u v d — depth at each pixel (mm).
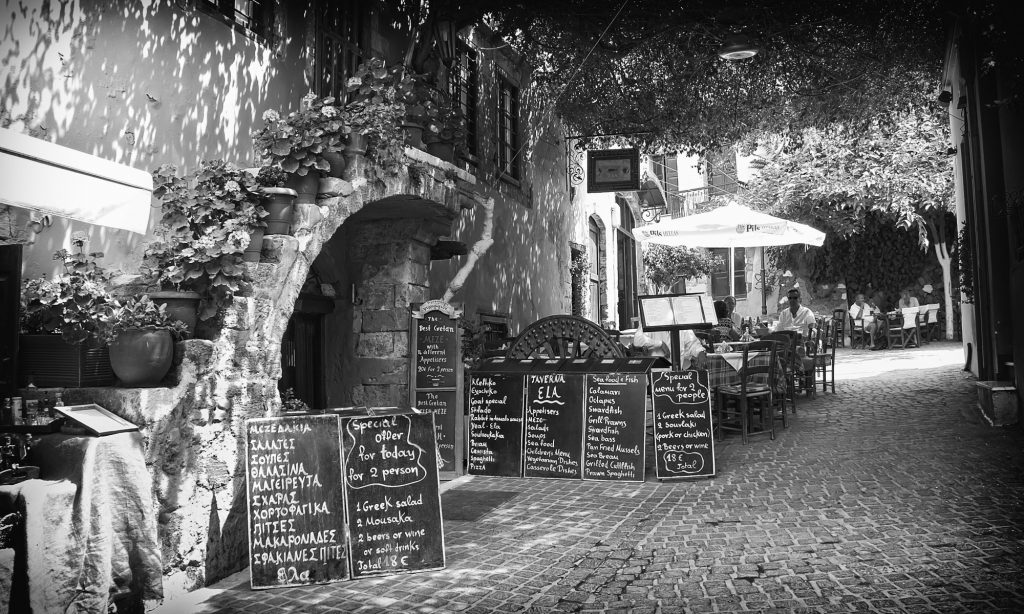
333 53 7289
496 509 5742
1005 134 7660
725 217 12125
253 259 4703
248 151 5992
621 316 19266
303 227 5055
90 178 3447
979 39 8180
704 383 6656
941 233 20922
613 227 18000
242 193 4707
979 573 3707
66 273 4086
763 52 9445
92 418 3635
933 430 7707
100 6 4672
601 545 4676
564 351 7793
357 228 7508
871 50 9570
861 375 14047
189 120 5391
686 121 11469
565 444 6918
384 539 4340
